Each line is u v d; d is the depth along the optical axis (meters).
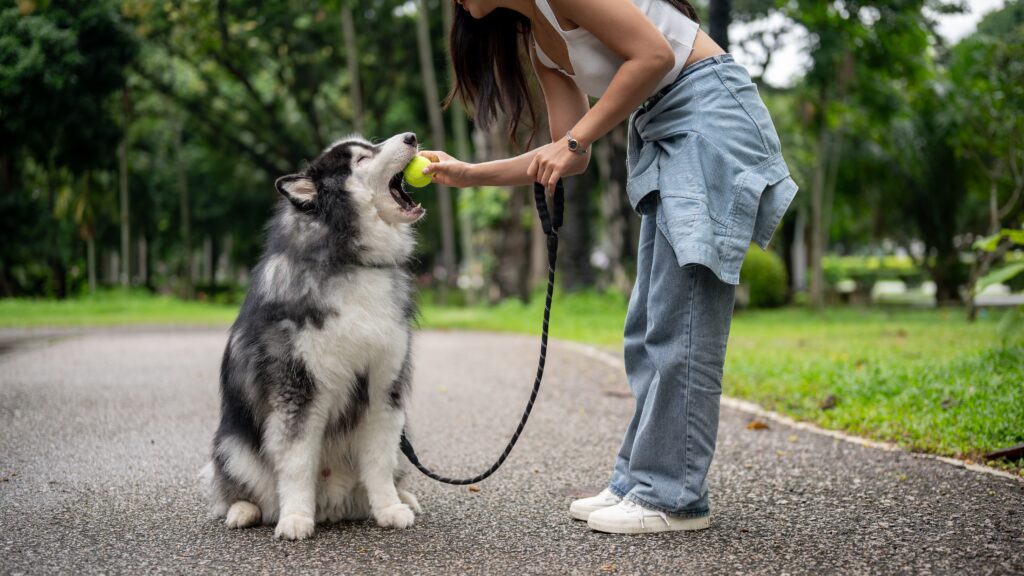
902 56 15.79
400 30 25.16
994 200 12.99
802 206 25.14
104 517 3.34
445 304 21.39
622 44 2.76
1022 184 12.73
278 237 3.22
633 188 2.99
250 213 33.12
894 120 19.98
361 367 3.14
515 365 8.70
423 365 8.77
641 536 2.98
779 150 2.95
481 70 3.44
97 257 36.12
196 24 22.00
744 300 22.12
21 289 24.66
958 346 8.47
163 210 32.34
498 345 10.97
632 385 3.28
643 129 3.02
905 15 15.02
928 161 21.92
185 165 31.11
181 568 2.71
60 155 19.00
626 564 2.68
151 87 24.44
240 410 3.21
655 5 2.93
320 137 26.53
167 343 11.36
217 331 13.84
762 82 18.52
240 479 3.23
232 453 3.23
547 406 6.17
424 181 3.30
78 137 18.20
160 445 4.80
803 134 20.28
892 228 28.44
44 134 17.86
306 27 23.81
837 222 29.75
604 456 4.47
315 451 3.14
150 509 3.47
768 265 23.27
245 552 2.88
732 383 6.57
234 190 32.25
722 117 2.85
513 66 3.42
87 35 17.44
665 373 2.96
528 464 4.31
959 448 4.11
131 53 18.34
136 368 8.47
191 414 5.84
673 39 2.90
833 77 17.31
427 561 2.77
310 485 3.14
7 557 2.83
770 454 4.33
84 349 10.45
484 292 19.77
